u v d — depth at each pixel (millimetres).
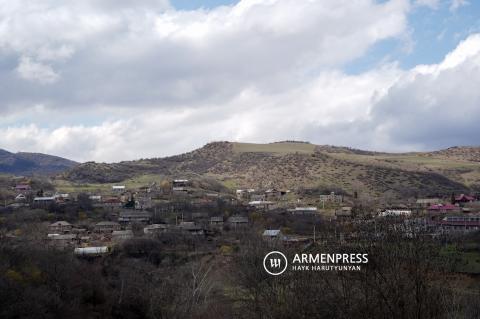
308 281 26922
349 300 22312
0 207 123375
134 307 62500
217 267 71562
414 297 20625
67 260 68438
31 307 50625
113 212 126938
